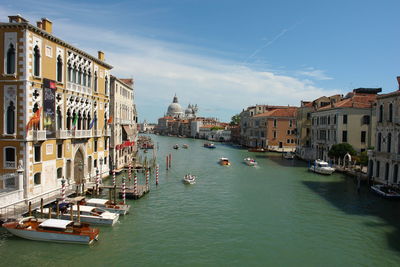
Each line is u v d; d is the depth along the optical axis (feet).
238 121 449.48
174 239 61.41
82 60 92.02
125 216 74.64
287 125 250.16
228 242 60.54
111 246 57.31
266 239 62.28
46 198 72.49
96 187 88.74
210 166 165.89
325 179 125.80
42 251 54.08
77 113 90.12
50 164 76.28
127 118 154.92
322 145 163.43
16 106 67.10
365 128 142.10
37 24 75.41
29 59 67.15
